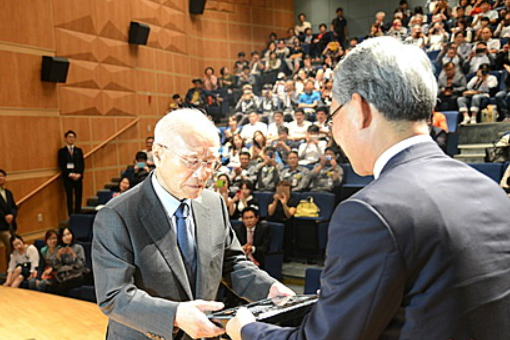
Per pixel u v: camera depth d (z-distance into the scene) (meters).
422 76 0.59
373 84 0.59
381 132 0.61
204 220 0.94
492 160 3.57
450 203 0.55
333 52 6.67
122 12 5.66
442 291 0.52
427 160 0.60
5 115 4.30
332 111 0.65
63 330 1.62
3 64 4.29
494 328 0.54
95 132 5.28
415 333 0.53
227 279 1.00
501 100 4.18
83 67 5.13
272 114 5.34
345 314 0.53
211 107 6.25
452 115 4.27
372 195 0.55
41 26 4.64
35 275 3.18
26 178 4.47
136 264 0.86
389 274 0.52
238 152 4.61
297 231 3.37
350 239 0.54
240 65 7.21
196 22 7.27
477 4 5.98
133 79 5.86
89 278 3.15
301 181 3.79
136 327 0.82
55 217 4.73
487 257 0.55
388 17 7.99
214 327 0.74
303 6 8.75
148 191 0.90
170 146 0.84
